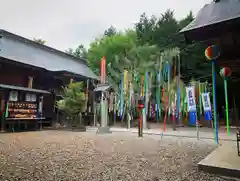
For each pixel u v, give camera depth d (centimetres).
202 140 876
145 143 786
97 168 423
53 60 2075
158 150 638
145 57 1719
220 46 389
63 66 2064
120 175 378
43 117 1502
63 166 434
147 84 1366
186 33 363
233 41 368
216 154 521
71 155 546
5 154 546
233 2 359
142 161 491
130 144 755
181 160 505
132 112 1473
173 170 417
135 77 1456
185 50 1750
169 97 1291
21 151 590
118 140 862
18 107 1221
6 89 1184
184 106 1301
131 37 2052
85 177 363
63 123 1683
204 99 963
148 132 1190
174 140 877
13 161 470
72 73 1733
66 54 2467
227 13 335
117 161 488
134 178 363
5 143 736
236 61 399
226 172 383
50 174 376
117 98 1516
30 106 1293
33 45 2084
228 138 910
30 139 856
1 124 1184
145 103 1369
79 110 1456
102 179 354
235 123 1686
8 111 1167
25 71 1552
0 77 1373
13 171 390
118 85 1647
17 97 1232
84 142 790
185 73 1822
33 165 438
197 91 1293
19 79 1505
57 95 1719
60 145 709
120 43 1927
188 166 449
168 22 2172
